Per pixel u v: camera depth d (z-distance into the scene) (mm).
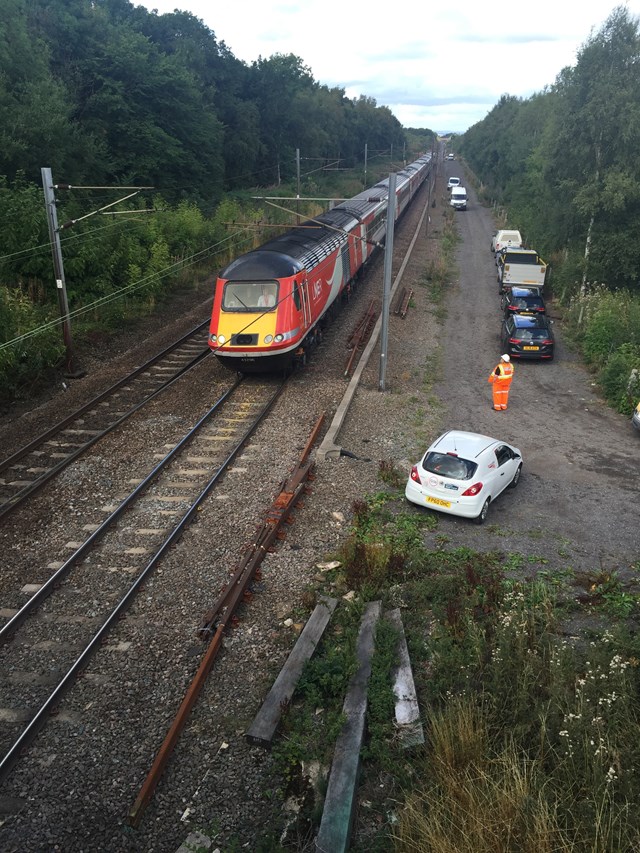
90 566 10336
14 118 27969
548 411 18172
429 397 18828
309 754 6727
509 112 69375
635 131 24656
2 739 7070
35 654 8414
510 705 7062
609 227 26734
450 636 8336
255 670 8055
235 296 18391
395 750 6707
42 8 40031
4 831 6020
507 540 11312
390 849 5711
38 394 18375
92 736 7102
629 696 6820
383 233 38688
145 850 5844
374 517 11945
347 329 24781
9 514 11867
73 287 24125
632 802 5680
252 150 63906
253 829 6016
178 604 9344
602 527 11797
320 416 16391
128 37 42562
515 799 5652
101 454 14406
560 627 8797
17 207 23094
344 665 7840
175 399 17844
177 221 33094
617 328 22188
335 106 91562
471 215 60156
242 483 13031
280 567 10258
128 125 39781
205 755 6820
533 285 30516
